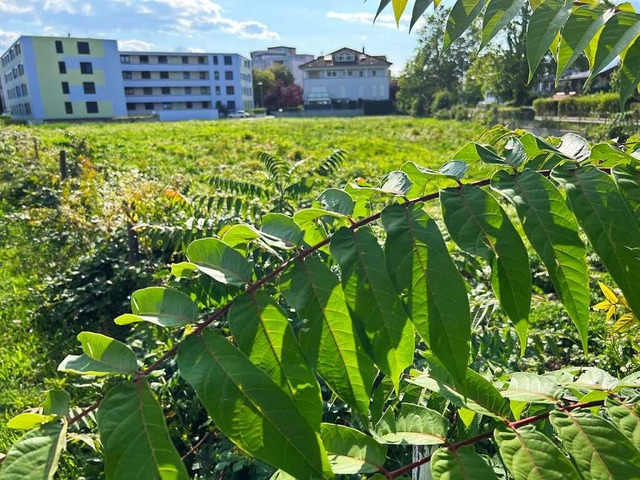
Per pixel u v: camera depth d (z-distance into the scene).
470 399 1.11
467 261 3.25
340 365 0.85
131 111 84.12
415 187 1.11
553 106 22.53
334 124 42.78
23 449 0.75
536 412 1.27
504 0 0.91
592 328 4.64
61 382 4.05
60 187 9.97
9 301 5.99
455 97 52.19
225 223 3.66
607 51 0.81
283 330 0.86
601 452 0.89
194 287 1.28
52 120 71.00
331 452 1.10
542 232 0.83
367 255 0.85
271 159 4.75
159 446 0.74
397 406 1.54
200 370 0.79
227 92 89.94
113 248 5.95
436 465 0.93
